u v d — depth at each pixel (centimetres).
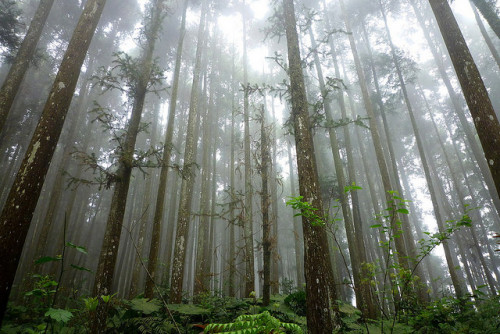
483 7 855
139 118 700
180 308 571
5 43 1102
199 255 1330
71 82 501
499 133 469
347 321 582
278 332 256
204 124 1864
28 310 428
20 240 372
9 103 790
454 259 2489
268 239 723
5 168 2055
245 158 1068
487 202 2414
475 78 516
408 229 1209
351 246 1018
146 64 767
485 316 437
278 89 848
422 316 469
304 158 512
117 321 510
